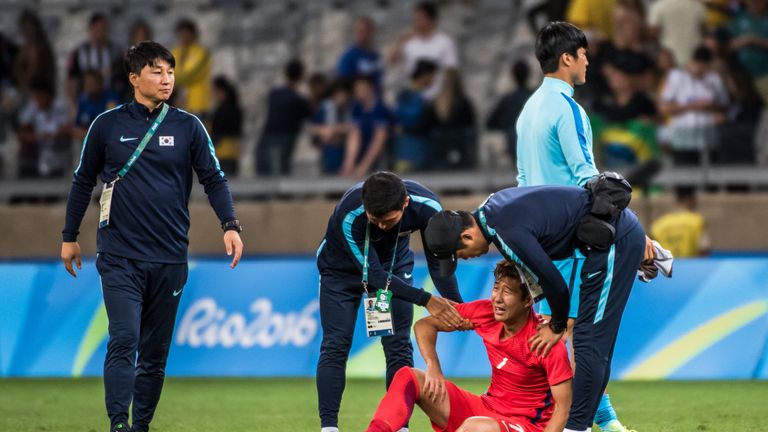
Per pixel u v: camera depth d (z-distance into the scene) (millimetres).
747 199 41250
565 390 17688
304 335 35406
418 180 43375
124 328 20047
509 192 17750
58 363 36031
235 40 56500
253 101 54844
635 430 23875
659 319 33562
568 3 45875
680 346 33344
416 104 44125
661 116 43281
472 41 55531
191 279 36281
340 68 47344
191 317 35938
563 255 18156
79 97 46094
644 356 33438
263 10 57406
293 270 35969
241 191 44812
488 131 42906
